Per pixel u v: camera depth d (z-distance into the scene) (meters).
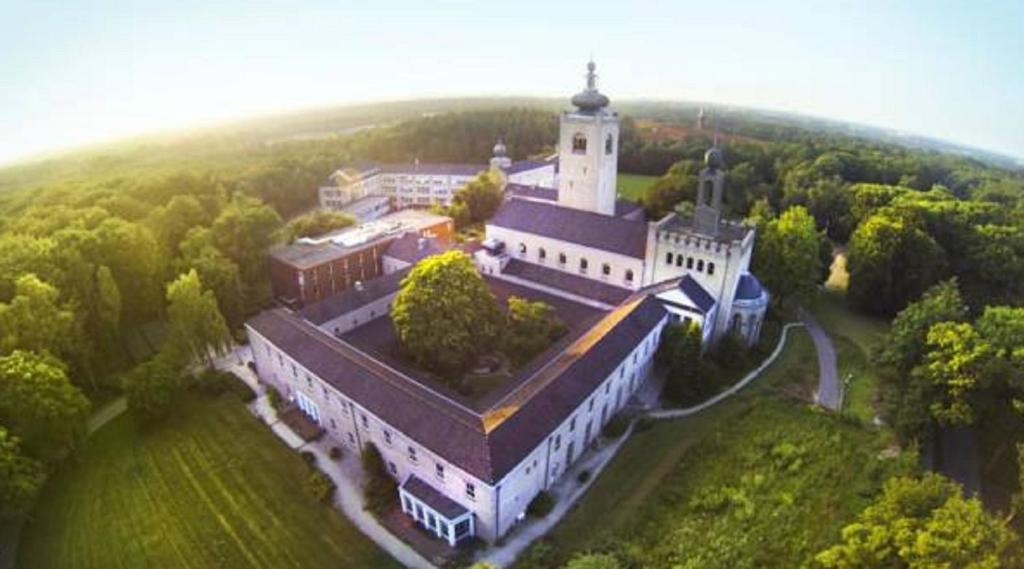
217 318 65.88
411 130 193.38
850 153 154.75
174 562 42.34
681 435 54.25
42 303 57.09
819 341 73.69
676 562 39.34
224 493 48.84
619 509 45.44
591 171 88.00
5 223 91.25
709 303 66.31
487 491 40.19
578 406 48.88
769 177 145.75
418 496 44.09
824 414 56.81
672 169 132.38
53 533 45.25
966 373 48.62
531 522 44.88
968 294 80.69
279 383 62.91
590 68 85.25
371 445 50.31
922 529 32.06
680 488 47.06
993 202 116.25
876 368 60.34
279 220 92.75
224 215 87.06
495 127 189.50
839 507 44.47
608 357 54.81
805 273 76.06
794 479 47.56
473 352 62.19
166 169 144.38
